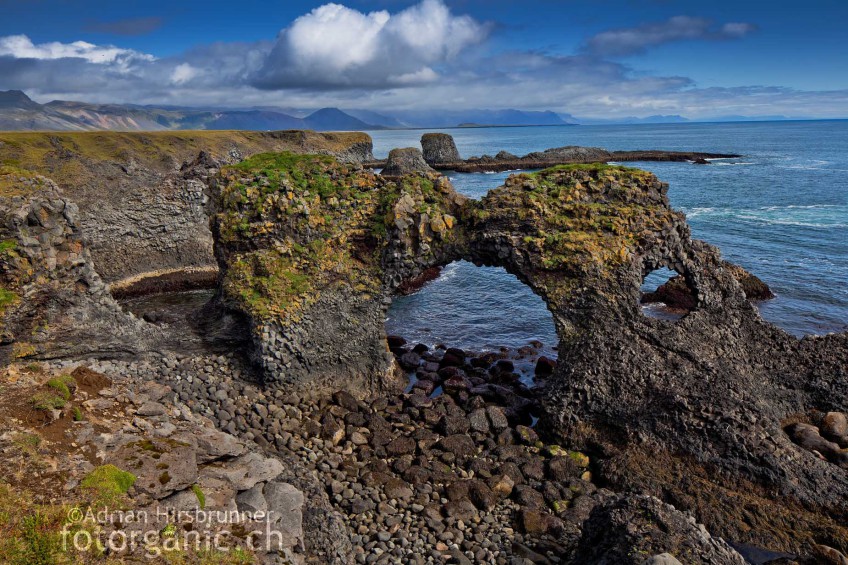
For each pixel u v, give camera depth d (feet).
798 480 66.08
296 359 89.81
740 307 88.07
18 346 77.00
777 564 58.34
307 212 93.30
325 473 72.69
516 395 93.66
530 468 74.23
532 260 88.28
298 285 91.09
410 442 78.64
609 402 79.71
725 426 71.61
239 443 62.44
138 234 161.79
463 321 135.95
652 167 456.45
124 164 184.14
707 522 64.28
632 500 52.21
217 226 95.45
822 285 154.30
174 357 89.10
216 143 321.93
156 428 58.70
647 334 83.25
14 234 76.69
